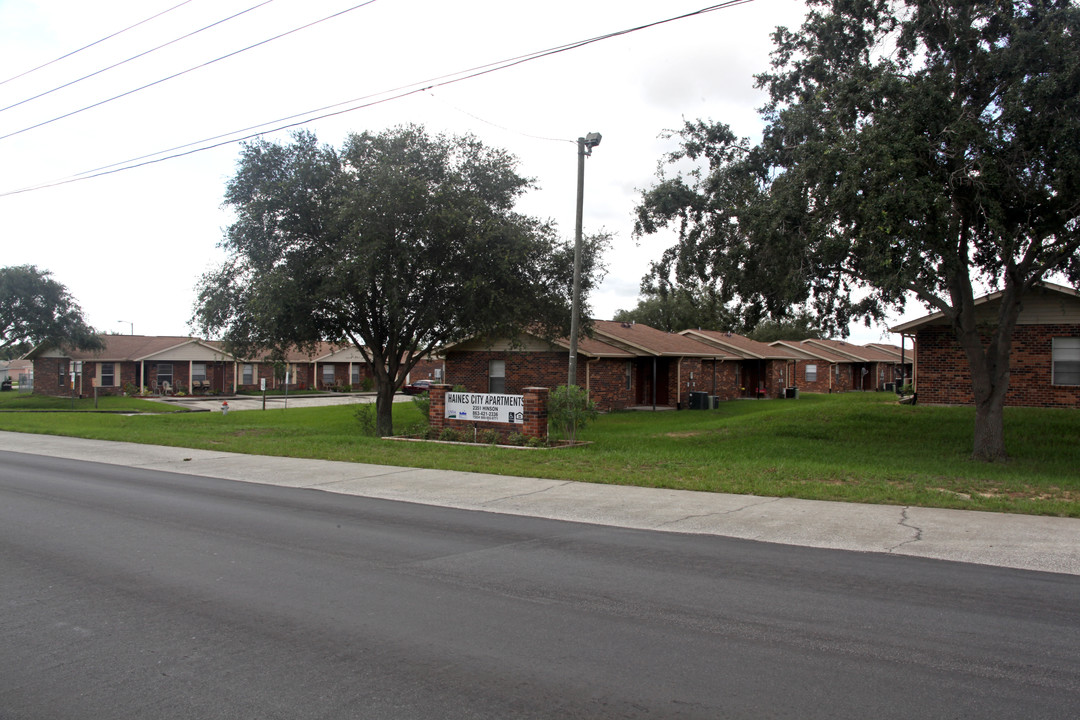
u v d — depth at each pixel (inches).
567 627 208.7
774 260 612.4
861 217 500.7
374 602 232.2
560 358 1170.6
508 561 284.8
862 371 2219.5
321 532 339.3
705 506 396.8
